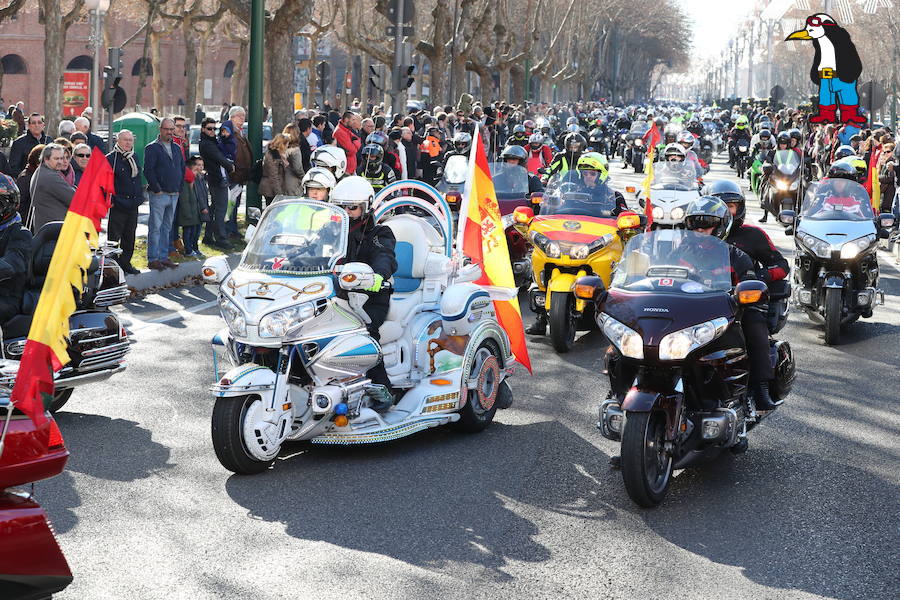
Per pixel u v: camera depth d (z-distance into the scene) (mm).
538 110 52688
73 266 4281
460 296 7777
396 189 8234
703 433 6523
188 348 10414
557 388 9320
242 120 17141
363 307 7164
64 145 12508
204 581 5133
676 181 13133
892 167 20422
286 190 17000
